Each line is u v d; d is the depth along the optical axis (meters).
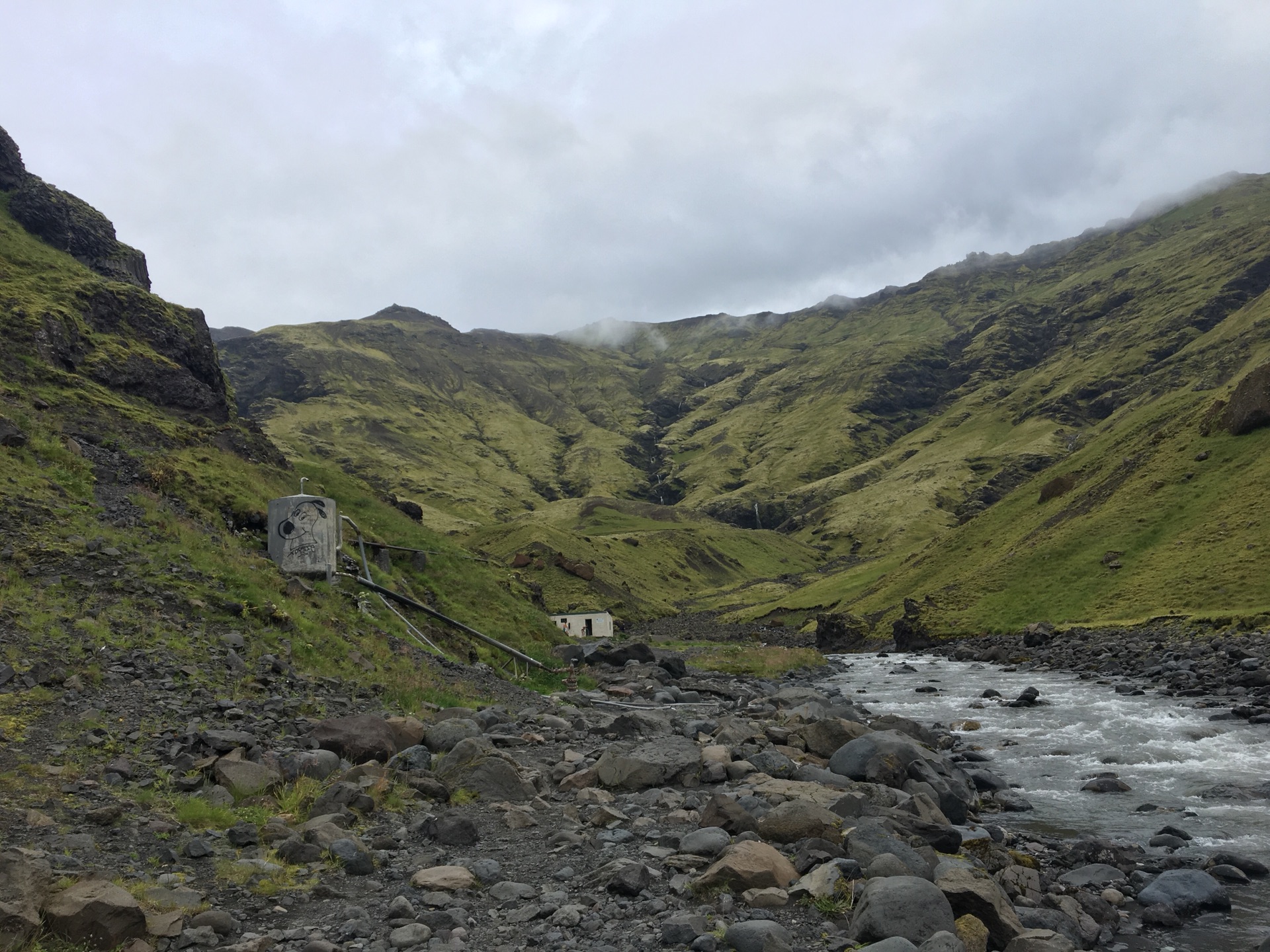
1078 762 22.94
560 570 154.12
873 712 35.56
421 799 13.29
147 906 7.88
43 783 10.88
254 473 40.41
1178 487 87.69
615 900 9.35
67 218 61.84
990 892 9.63
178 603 21.12
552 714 24.02
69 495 26.22
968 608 88.62
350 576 32.12
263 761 13.09
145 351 48.91
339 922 8.35
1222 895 11.75
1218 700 32.97
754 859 9.94
